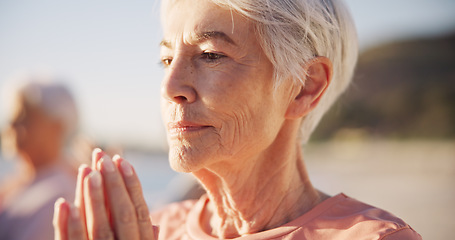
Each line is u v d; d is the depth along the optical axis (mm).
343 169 14906
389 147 24188
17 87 2686
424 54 34125
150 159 8133
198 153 1146
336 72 1385
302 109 1262
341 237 1142
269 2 1161
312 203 1333
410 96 30156
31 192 2498
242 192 1284
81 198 1075
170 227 1524
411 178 12406
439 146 23141
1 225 2422
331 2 1332
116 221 1037
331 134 26812
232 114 1152
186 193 2463
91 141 1974
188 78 1156
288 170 1301
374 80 32562
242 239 1214
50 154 2646
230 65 1151
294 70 1198
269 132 1208
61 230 1008
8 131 2664
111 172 1038
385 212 1217
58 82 2779
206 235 1356
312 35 1229
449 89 30391
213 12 1150
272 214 1282
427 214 7652
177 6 1212
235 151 1176
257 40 1165
